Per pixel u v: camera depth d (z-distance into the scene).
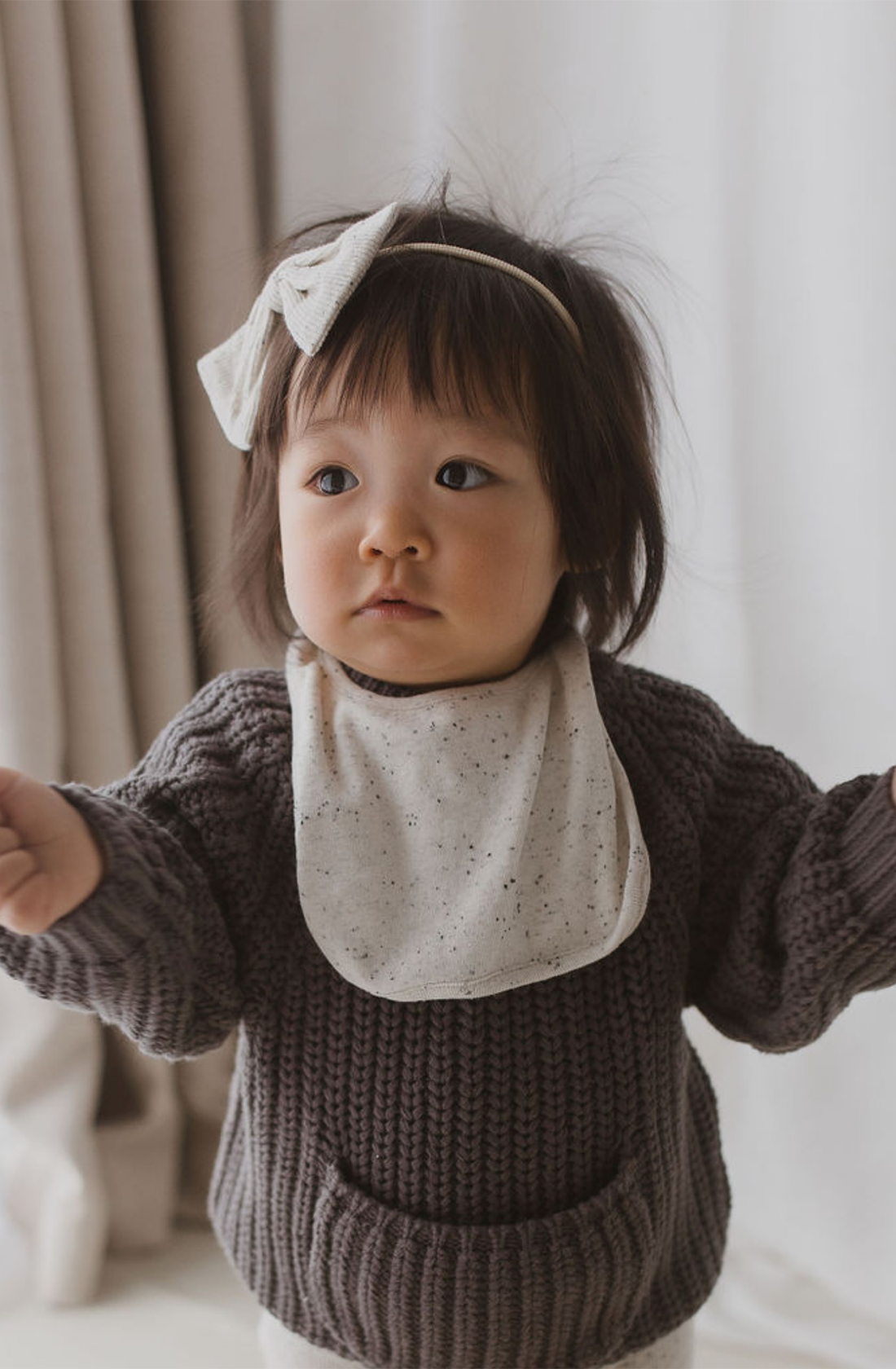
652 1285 0.81
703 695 0.84
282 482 0.77
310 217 1.38
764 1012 0.77
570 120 1.24
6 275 1.24
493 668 0.79
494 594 0.73
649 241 1.21
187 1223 1.49
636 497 0.81
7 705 1.28
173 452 1.45
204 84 1.36
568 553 0.79
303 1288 0.79
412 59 1.31
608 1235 0.76
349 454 0.73
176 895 0.68
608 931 0.75
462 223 0.79
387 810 0.76
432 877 0.75
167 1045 0.73
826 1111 1.31
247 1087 0.79
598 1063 0.76
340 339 0.73
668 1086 0.78
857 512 1.17
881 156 1.10
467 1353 0.77
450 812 0.75
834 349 1.15
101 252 1.33
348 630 0.74
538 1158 0.76
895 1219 1.29
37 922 0.60
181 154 1.38
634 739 0.80
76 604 1.34
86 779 1.38
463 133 1.27
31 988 0.68
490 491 0.73
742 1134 1.36
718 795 0.80
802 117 1.14
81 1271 1.35
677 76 1.19
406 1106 0.75
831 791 0.76
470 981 0.73
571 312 0.78
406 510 0.72
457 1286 0.75
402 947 0.74
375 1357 0.79
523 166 1.25
